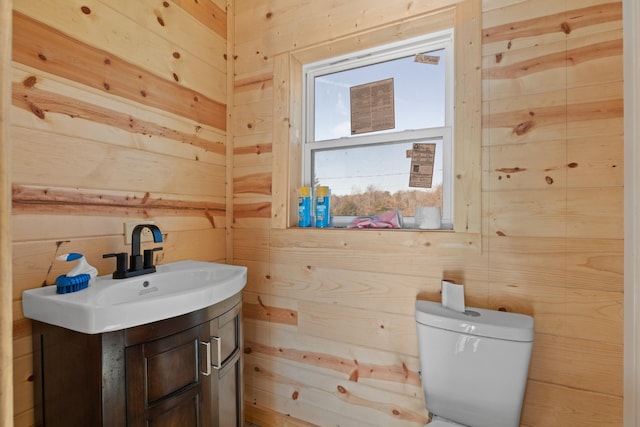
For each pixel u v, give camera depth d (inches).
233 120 66.9
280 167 61.5
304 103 65.9
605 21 38.7
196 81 58.8
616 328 37.7
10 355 11.1
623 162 37.5
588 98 39.4
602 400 38.3
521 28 42.9
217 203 63.7
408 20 50.5
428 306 44.7
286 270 60.6
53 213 38.1
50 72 37.8
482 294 44.8
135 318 31.0
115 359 30.2
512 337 36.7
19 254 35.2
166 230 52.9
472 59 45.3
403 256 50.1
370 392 52.4
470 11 45.6
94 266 42.3
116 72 45.1
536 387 41.5
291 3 60.9
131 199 47.3
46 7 37.4
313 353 57.6
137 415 31.5
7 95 11.4
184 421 35.9
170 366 34.5
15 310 34.8
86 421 30.2
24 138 35.6
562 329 40.4
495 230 44.1
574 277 39.9
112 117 44.6
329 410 55.9
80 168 40.8
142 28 48.9
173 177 54.2
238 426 46.6
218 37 64.0
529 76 42.4
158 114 51.5
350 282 54.4
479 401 38.2
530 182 42.2
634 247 35.5
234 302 45.7
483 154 44.9
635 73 34.6
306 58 62.5
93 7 42.3
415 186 56.2
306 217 60.9
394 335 50.7
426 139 55.4
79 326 29.6
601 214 38.6
